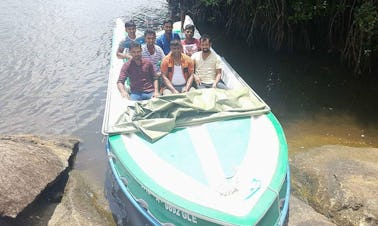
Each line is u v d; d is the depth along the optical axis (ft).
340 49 33.45
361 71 30.60
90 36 41.32
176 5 49.90
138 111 18.47
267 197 14.32
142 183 15.38
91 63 34.99
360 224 16.05
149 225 16.46
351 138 22.88
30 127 25.70
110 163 18.60
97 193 19.21
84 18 47.16
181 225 14.46
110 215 17.83
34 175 18.03
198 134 17.31
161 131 17.46
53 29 43.52
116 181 18.84
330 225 15.98
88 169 21.16
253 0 35.76
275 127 18.06
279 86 29.78
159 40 26.94
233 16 39.60
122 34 31.86
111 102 20.95
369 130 23.63
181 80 22.11
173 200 14.40
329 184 17.87
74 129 25.29
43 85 31.27
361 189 17.07
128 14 48.67
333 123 24.54
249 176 15.10
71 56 36.50
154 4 53.06
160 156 16.34
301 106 26.78
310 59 34.17
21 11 49.85
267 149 16.51
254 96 19.98
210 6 43.27
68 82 31.68
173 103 18.24
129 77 21.77
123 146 17.15
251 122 18.17
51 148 21.57
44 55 36.76
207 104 18.62
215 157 15.99
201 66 22.62
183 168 15.62
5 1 54.08
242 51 36.83
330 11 32.58
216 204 14.06
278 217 14.88
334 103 26.96
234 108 18.85
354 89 28.68
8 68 34.17
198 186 14.79
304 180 18.80
